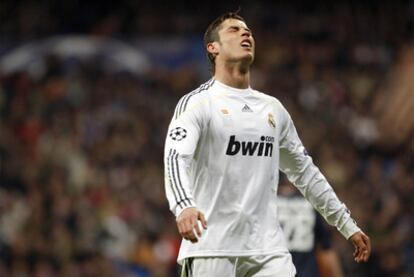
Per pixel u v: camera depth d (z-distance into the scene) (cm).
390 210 3997
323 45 5356
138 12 5631
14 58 5278
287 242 1886
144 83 5169
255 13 5528
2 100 5062
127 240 3972
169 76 5178
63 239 3859
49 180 4353
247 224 1423
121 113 4931
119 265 3881
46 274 3766
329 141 4634
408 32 5400
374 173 4281
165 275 3809
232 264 1414
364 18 5462
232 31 1483
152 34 5497
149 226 4062
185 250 1433
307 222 1894
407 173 4294
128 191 4325
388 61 5262
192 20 5525
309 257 1888
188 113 1420
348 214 1530
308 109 4897
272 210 1455
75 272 3741
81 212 4062
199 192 1438
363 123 4828
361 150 4731
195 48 5262
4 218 4097
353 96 5016
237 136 1438
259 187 1441
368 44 5356
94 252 3806
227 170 1429
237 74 1476
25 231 3981
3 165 4528
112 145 4675
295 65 5231
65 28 5591
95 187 4309
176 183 1335
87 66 5244
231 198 1424
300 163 1527
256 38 5403
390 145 4762
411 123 4797
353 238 1526
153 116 4931
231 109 1450
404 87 4966
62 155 4544
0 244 3941
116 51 5272
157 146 4744
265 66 5247
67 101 5016
